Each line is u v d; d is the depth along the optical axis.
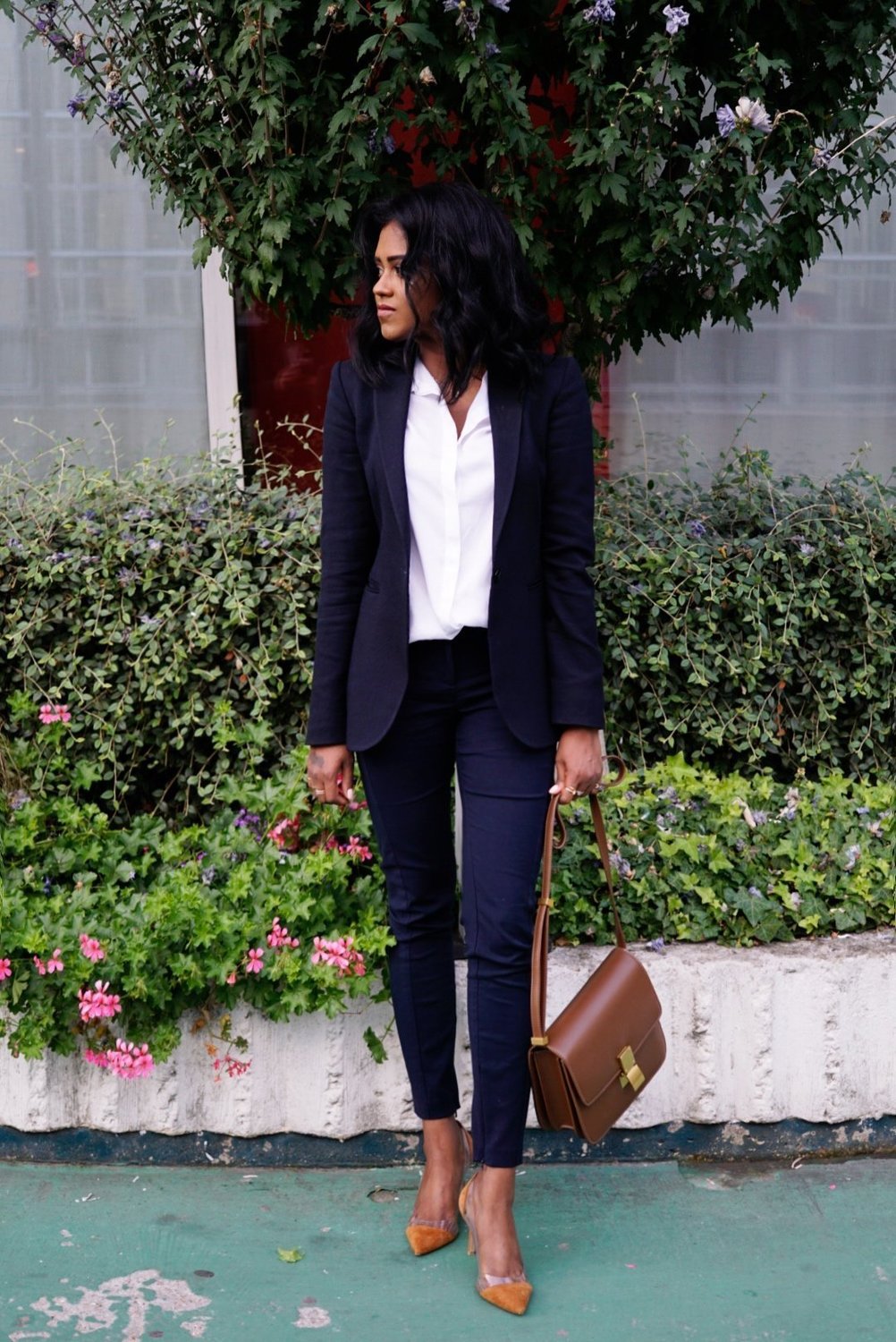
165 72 3.28
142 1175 3.12
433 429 2.60
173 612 3.92
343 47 3.21
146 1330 2.59
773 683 4.20
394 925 2.83
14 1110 3.14
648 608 4.05
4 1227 2.90
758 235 3.31
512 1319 2.63
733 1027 3.18
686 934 3.31
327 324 3.59
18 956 3.07
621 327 3.52
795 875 3.39
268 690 3.92
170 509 4.12
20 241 5.05
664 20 3.16
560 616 2.67
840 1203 3.04
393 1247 2.86
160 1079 3.13
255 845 3.40
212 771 4.09
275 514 4.16
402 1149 3.19
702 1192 3.08
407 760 2.71
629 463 5.25
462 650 2.65
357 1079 3.15
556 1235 2.91
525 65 3.27
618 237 3.19
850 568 4.12
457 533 2.60
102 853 3.48
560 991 3.17
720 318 3.50
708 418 5.25
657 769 3.89
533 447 2.60
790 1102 3.21
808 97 3.37
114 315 5.11
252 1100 3.14
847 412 5.29
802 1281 2.75
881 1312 2.66
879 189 5.08
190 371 5.16
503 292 2.54
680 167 3.41
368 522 2.71
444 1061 2.86
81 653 4.05
